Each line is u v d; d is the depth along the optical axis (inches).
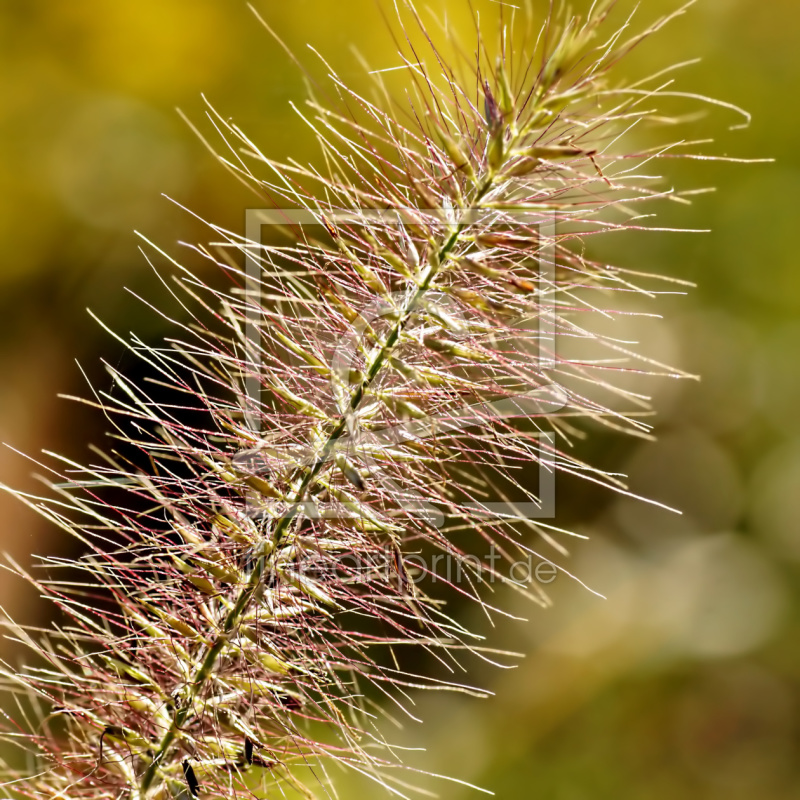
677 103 35.0
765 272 36.9
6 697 16.6
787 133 36.8
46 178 32.4
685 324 36.6
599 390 32.4
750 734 30.3
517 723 28.2
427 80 14.6
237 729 14.3
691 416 36.8
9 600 21.2
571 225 14.7
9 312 32.0
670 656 31.0
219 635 14.2
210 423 15.0
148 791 14.2
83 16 32.0
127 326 29.5
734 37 36.5
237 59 30.3
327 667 14.5
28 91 33.0
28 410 29.9
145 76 32.1
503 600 29.8
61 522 14.4
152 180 30.8
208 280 27.9
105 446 26.9
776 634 32.5
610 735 29.0
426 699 27.3
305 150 27.3
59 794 14.4
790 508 35.4
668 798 28.3
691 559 33.9
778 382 36.9
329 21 29.0
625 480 34.5
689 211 35.6
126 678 14.3
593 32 13.9
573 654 30.2
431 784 25.2
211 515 14.4
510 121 14.0
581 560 32.8
